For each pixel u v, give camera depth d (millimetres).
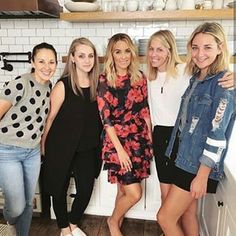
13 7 1928
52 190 2006
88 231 2289
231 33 2338
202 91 1399
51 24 2580
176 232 1611
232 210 1358
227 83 1297
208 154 1321
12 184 1735
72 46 1864
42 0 1974
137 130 1892
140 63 2176
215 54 1341
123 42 1802
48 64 1656
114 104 1843
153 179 2256
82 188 2111
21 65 2691
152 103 1867
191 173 1452
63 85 1882
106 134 1906
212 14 2115
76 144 1938
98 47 2322
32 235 2240
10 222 1877
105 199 2391
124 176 1892
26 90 1616
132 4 2184
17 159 1726
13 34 2641
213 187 1469
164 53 1733
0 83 2748
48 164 1983
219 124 1286
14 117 1636
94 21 2521
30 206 1938
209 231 1868
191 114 1449
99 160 2141
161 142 1842
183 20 2443
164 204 1604
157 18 2215
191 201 1533
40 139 1841
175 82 1743
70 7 2225
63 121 1917
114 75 1830
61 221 2127
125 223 2375
